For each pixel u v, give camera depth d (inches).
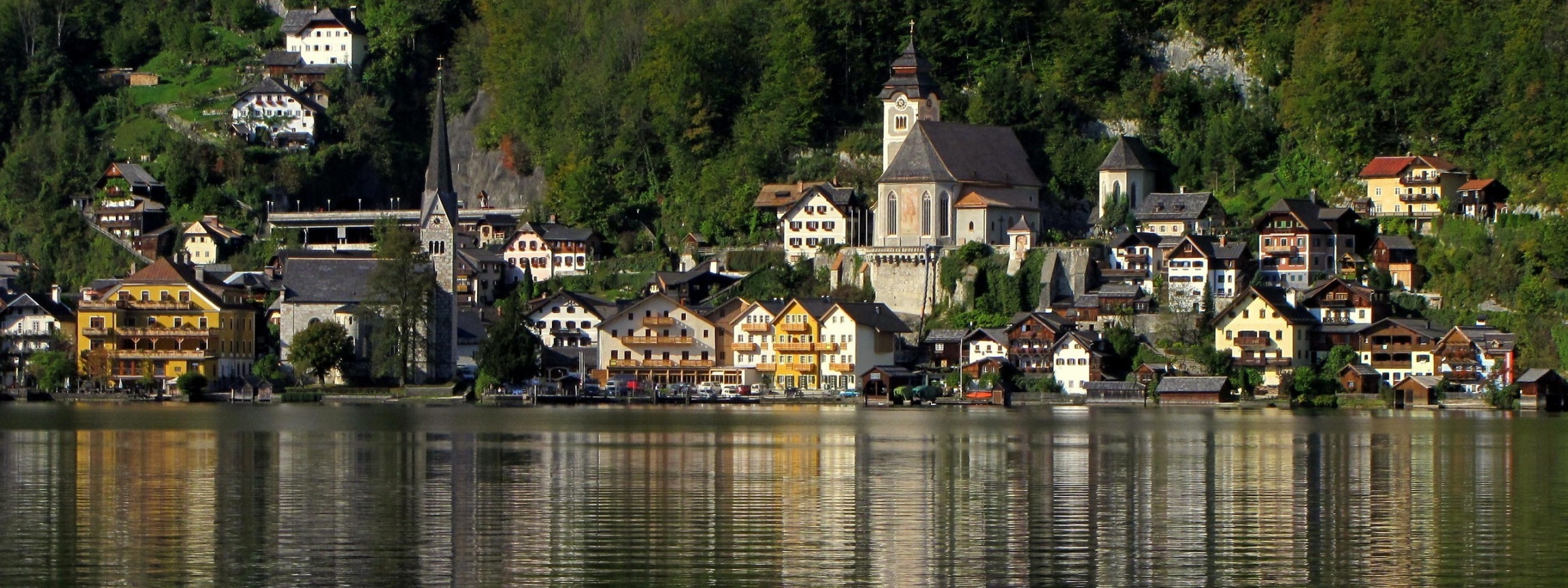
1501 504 4291.3
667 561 3435.0
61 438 6378.0
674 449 5935.0
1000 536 3745.1
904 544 3641.7
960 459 5541.3
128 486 4628.4
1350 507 4220.0
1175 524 3927.2
